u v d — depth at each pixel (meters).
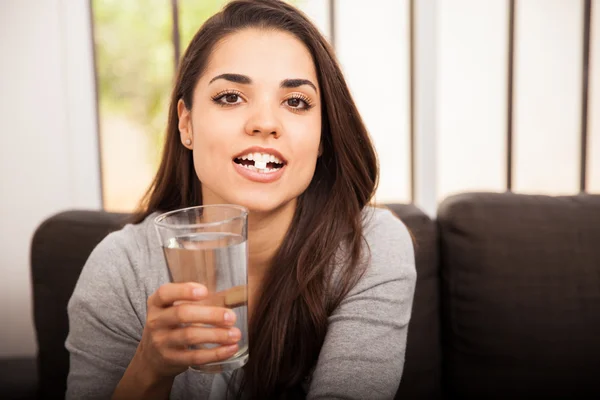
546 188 2.72
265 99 0.68
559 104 2.64
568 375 1.01
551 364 1.01
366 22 2.23
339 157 0.81
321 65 0.76
